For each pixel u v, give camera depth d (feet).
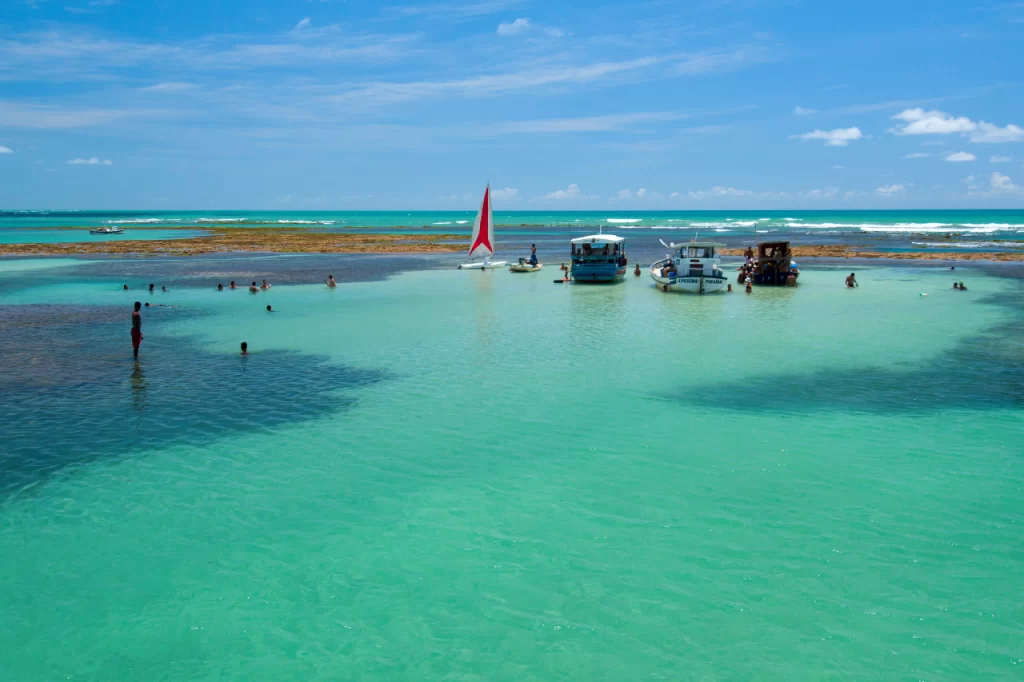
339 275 188.96
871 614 33.19
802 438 56.80
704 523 42.37
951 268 199.52
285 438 57.52
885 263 220.23
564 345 93.04
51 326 108.17
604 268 166.71
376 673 29.66
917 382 73.15
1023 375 75.72
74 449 54.95
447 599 34.86
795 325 107.76
